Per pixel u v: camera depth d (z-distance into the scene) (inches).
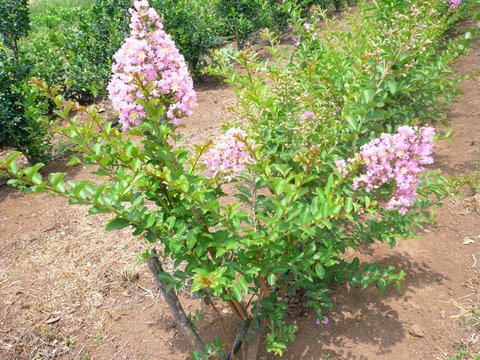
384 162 84.3
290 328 89.5
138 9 74.9
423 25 113.8
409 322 103.5
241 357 99.5
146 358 104.3
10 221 161.8
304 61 129.6
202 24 282.7
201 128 222.1
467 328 99.7
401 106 158.2
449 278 113.7
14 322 115.9
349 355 97.7
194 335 92.7
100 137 82.1
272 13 367.9
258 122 103.4
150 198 77.0
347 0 455.5
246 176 90.8
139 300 120.4
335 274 106.3
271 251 80.2
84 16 309.6
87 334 112.0
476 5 319.6
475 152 167.9
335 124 102.1
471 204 138.2
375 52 99.7
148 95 70.2
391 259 121.8
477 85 226.8
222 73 107.9
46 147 203.2
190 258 78.1
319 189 79.4
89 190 69.7
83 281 128.0
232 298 82.1
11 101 196.7
